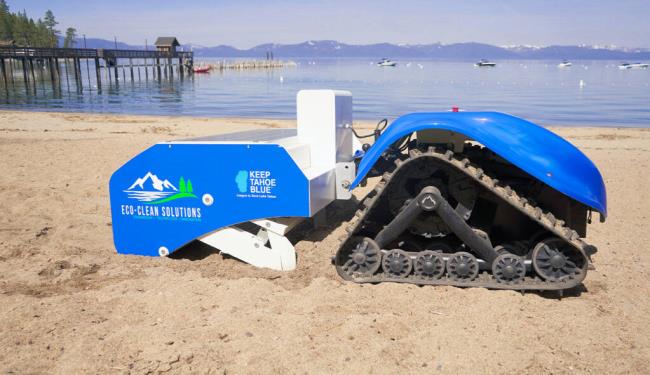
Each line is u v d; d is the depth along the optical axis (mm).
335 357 3594
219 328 3986
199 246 6348
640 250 6066
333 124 6281
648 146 14969
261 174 5398
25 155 12227
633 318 4262
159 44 84938
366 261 4930
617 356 3668
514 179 5078
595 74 115500
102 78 78250
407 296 4551
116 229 5926
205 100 40719
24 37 149375
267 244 5824
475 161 5215
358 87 59250
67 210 7875
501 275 4684
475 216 5047
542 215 4707
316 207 5578
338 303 4441
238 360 3578
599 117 28609
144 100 40469
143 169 5719
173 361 3523
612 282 5070
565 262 4582
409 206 4750
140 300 4500
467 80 79125
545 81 77375
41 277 5148
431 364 3523
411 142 5562
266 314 4223
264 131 7363
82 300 4527
